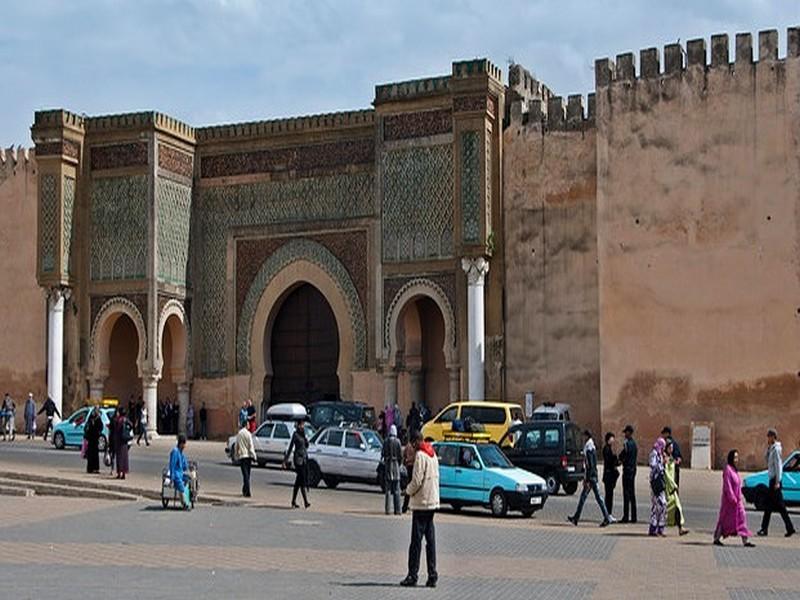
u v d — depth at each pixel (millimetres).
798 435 24531
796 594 10867
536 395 27594
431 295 28188
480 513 18469
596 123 27016
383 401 28969
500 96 28172
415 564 10992
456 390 27750
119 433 20688
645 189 26234
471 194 27500
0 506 17344
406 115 28766
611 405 26234
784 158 24969
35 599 9844
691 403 25484
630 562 12883
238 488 20438
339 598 10180
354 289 29750
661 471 15617
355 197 29922
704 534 16031
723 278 25391
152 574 11383
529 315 27781
